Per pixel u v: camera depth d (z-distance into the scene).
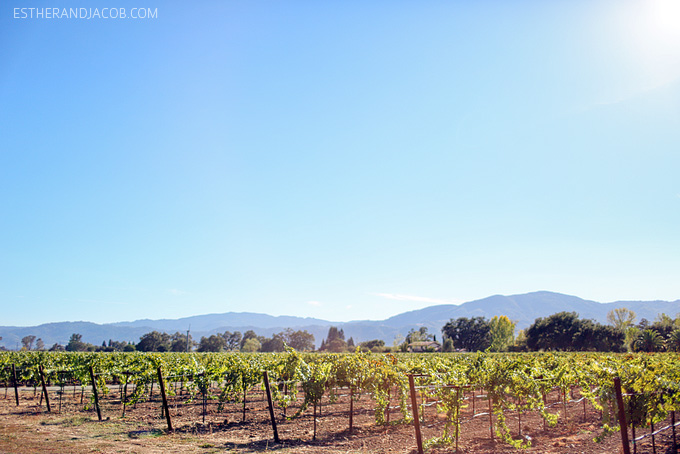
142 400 19.23
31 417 14.64
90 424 13.42
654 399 9.36
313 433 12.43
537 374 12.98
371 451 10.18
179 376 15.67
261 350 144.38
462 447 10.62
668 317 76.81
